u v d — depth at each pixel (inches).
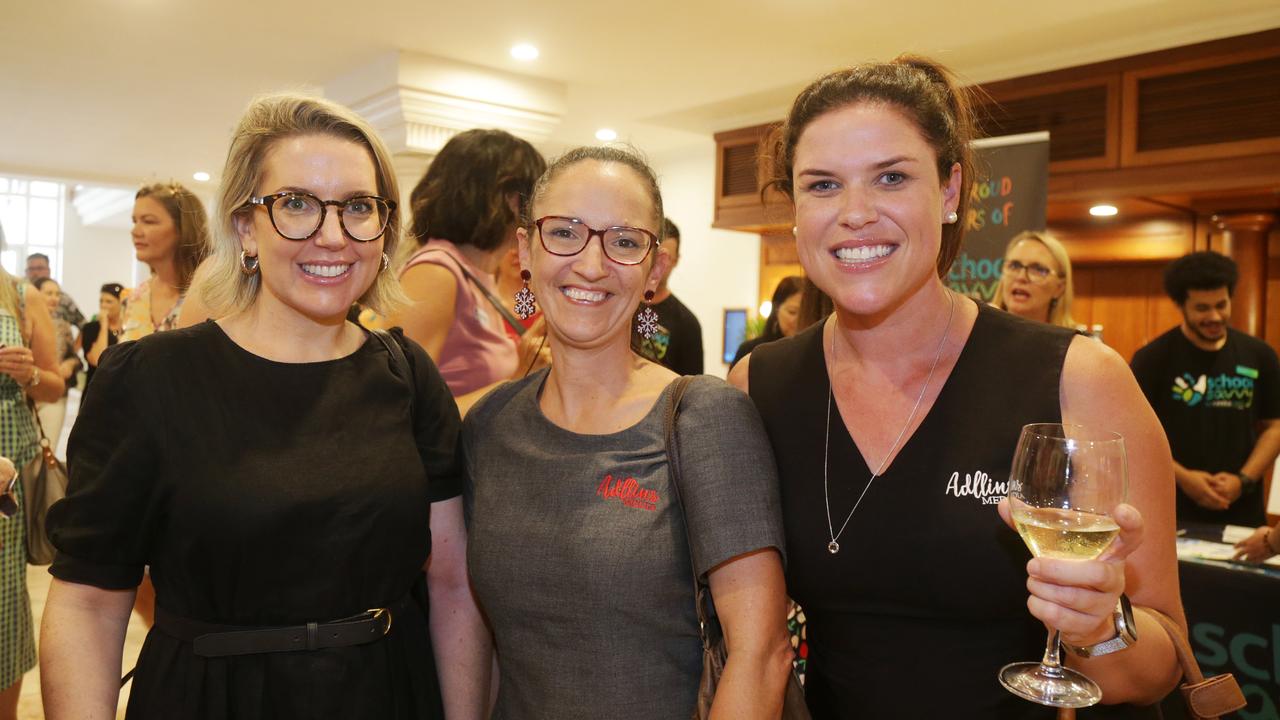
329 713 48.8
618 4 171.8
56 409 213.6
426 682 55.2
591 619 47.5
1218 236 207.0
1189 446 142.5
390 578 52.2
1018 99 201.2
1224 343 141.3
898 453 48.4
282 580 48.4
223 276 52.7
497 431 55.1
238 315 53.2
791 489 51.6
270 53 210.4
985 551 45.7
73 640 46.3
